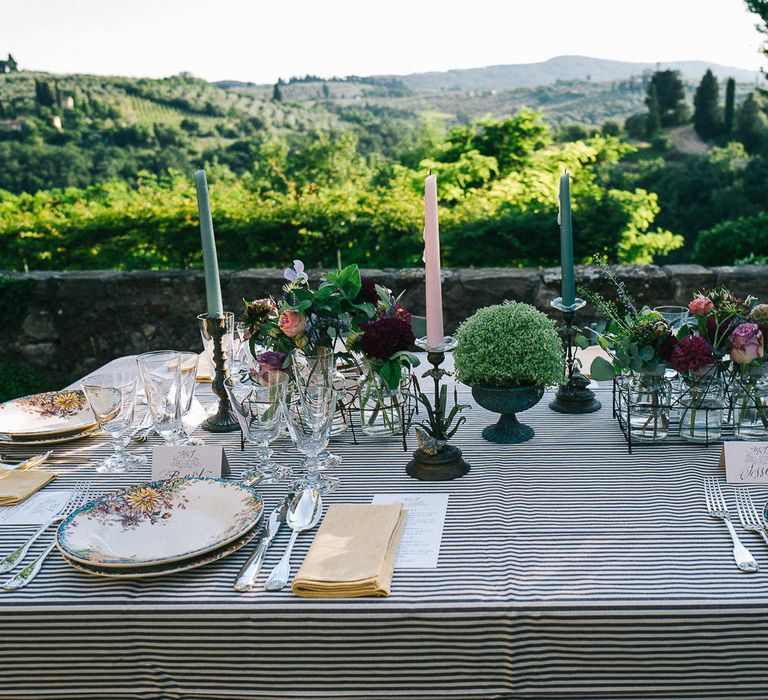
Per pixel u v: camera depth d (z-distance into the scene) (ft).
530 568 3.69
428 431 4.77
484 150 36.11
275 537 4.09
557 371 5.02
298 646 3.46
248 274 12.63
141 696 3.60
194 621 3.46
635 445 5.15
